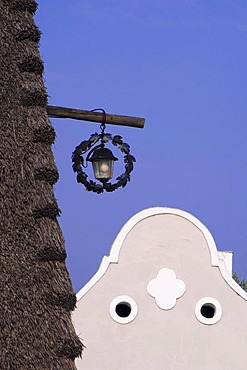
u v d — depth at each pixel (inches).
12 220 1268.5
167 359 1989.4
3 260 1246.3
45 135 1330.0
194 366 1994.3
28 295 1232.8
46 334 1218.6
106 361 1968.5
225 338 2010.3
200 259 2034.9
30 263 1250.0
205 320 2009.1
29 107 1346.0
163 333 1994.3
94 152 1515.7
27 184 1293.1
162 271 2017.7
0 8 1405.0
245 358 2007.9
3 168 1296.8
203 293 2022.6
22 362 1200.8
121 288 1996.8
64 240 1282.0
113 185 1528.1
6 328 1211.2
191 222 2043.6
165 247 2027.6
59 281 1248.8
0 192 1282.0
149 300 2003.0
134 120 1525.6
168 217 2039.9
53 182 1312.7
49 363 1208.2
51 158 1323.8
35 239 1263.5
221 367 2001.7
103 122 1520.7
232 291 2027.6
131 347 1979.6
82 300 1980.8
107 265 2001.7
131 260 2012.8
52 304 1237.7
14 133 1321.4
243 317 2021.4
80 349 1234.6
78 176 1524.4
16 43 1384.1
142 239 2025.1
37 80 1365.7
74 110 1498.5
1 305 1221.1
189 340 2001.7
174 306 2007.9
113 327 1980.8
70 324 1236.5
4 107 1336.1
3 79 1354.6
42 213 1279.5
